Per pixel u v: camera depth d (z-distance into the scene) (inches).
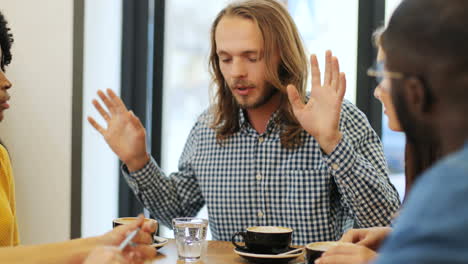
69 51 102.6
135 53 113.6
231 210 76.7
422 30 28.0
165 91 115.7
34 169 104.5
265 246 58.0
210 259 58.2
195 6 113.7
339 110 64.4
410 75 28.7
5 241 69.2
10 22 103.3
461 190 24.0
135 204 114.0
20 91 104.1
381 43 31.6
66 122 103.0
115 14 110.7
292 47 74.4
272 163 75.2
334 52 102.6
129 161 74.5
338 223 75.5
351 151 65.7
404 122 30.8
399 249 24.8
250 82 72.8
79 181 102.9
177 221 59.6
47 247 50.2
